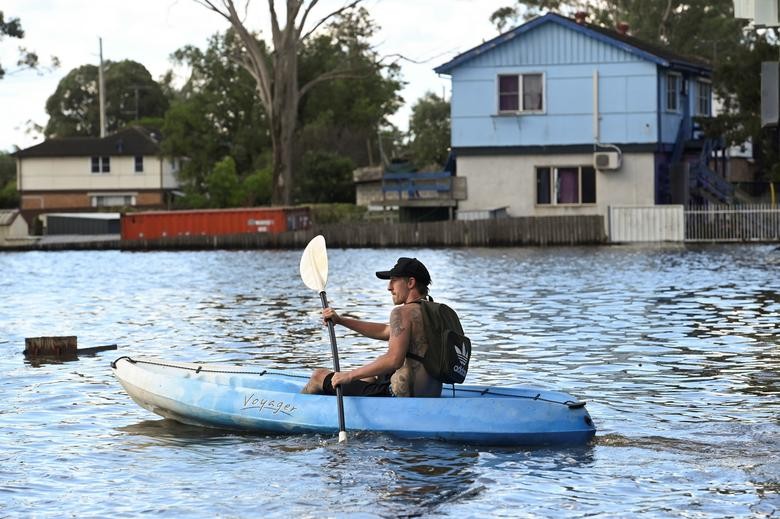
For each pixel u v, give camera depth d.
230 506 9.20
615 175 50.56
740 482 9.65
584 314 22.09
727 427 11.67
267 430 11.72
